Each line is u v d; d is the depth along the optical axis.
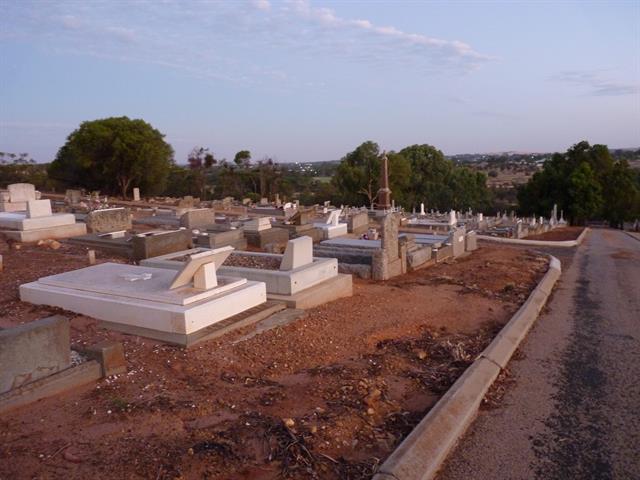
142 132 44.38
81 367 5.30
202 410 4.82
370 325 8.23
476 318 9.25
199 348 6.49
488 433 4.99
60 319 5.18
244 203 42.84
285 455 4.10
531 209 66.38
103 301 7.28
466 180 71.94
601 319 9.78
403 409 5.27
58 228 15.38
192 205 33.88
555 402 5.75
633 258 21.30
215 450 4.07
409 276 13.62
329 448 4.33
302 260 9.78
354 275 13.30
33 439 4.20
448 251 17.30
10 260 11.37
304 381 5.78
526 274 14.44
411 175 65.81
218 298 7.37
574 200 61.53
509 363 7.09
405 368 6.47
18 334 4.81
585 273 16.30
